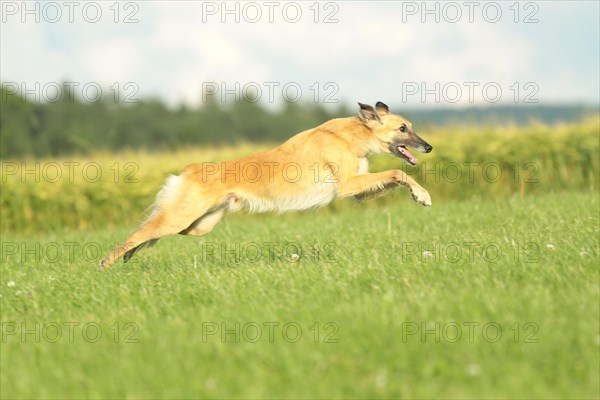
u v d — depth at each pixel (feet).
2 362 77.20
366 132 132.05
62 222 256.32
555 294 82.94
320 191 129.18
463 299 81.25
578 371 63.98
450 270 97.86
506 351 68.39
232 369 69.31
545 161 251.19
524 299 79.87
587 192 225.76
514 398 60.34
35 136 472.85
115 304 98.78
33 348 80.64
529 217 158.92
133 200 258.37
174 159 277.23
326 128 131.85
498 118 269.03
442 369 66.03
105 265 129.80
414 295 85.76
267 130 602.03
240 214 246.47
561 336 69.10
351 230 164.96
